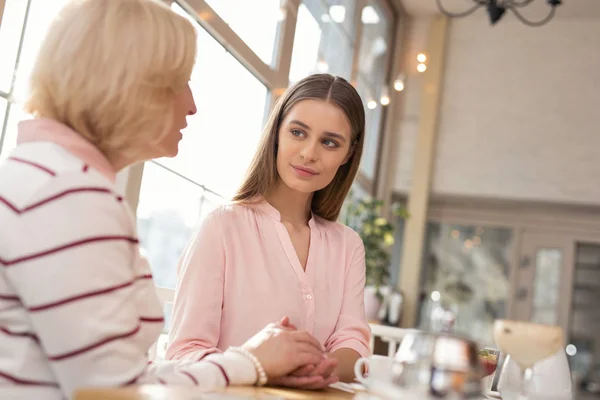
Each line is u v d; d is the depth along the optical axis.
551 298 6.14
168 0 2.74
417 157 5.95
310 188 1.58
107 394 0.71
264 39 3.70
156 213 2.85
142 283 0.99
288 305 1.52
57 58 0.93
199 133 3.07
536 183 5.80
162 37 0.96
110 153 0.99
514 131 5.90
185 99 1.09
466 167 5.94
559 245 6.18
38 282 0.82
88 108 0.93
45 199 0.84
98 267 0.84
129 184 2.52
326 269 1.64
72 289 0.82
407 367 0.82
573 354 6.06
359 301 1.68
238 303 1.49
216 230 1.50
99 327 0.83
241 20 3.40
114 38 0.94
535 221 6.24
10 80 1.90
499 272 6.26
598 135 5.75
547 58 5.93
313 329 1.57
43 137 0.92
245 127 3.55
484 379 1.43
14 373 0.84
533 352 1.08
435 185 5.97
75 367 0.82
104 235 0.86
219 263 1.48
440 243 6.38
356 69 5.25
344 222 5.21
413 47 6.23
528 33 6.00
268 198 1.64
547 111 5.86
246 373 1.00
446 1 5.93
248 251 1.53
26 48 1.94
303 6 4.16
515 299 6.19
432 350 0.81
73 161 0.90
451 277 6.32
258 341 1.04
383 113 6.08
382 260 5.30
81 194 0.86
